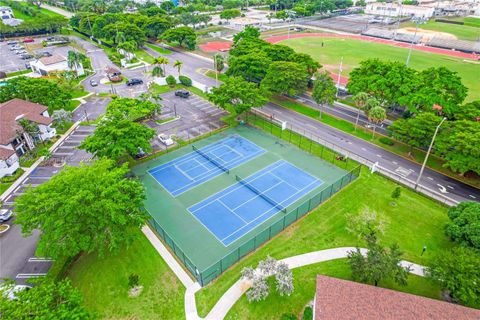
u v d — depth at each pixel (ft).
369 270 91.04
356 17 584.40
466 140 135.33
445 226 112.57
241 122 204.44
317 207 132.26
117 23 382.83
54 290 82.33
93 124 205.77
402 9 575.38
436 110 174.91
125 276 102.73
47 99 202.80
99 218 97.55
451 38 397.60
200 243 116.37
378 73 202.08
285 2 628.69
